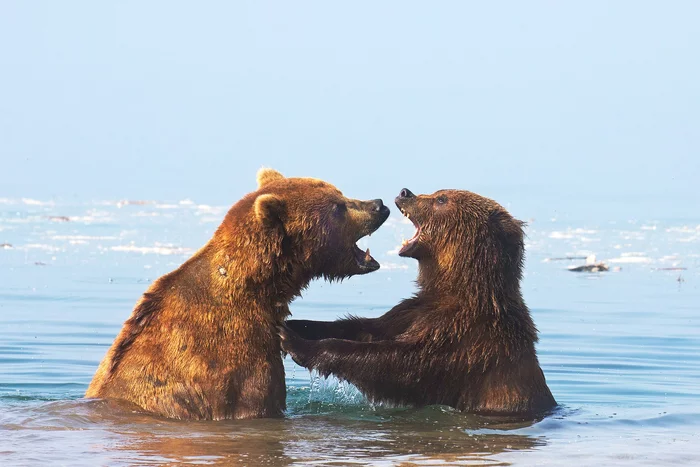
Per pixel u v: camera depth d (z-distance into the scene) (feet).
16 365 55.42
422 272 47.14
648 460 34.32
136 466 31.12
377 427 39.17
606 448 36.27
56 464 31.22
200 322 38.06
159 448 33.35
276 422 37.96
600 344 65.67
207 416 37.76
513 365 43.78
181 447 33.60
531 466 32.91
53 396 45.21
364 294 87.45
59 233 141.90
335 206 40.40
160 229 149.07
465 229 44.93
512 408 43.27
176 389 37.78
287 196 39.81
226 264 38.40
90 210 193.26
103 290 88.99
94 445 33.58
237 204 39.96
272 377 38.86
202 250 39.37
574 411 44.60
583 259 120.78
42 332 66.95
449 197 45.85
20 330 67.67
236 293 38.27
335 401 45.44
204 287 38.37
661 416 43.42
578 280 102.78
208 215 180.24
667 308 83.05
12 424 36.22
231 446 34.01
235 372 37.99
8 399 43.55
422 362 43.19
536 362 45.06
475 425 40.16
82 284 92.94
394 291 89.86
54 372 53.36
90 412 37.45
